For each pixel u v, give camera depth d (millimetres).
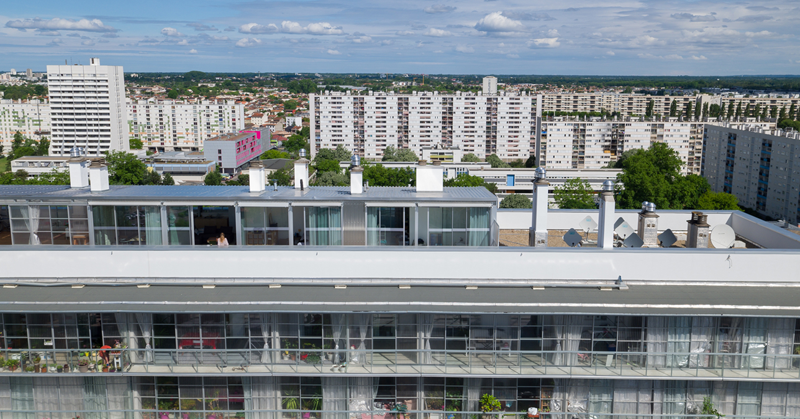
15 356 21969
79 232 26516
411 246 25422
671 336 22203
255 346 22422
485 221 26438
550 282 23719
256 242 26594
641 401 22422
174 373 21781
